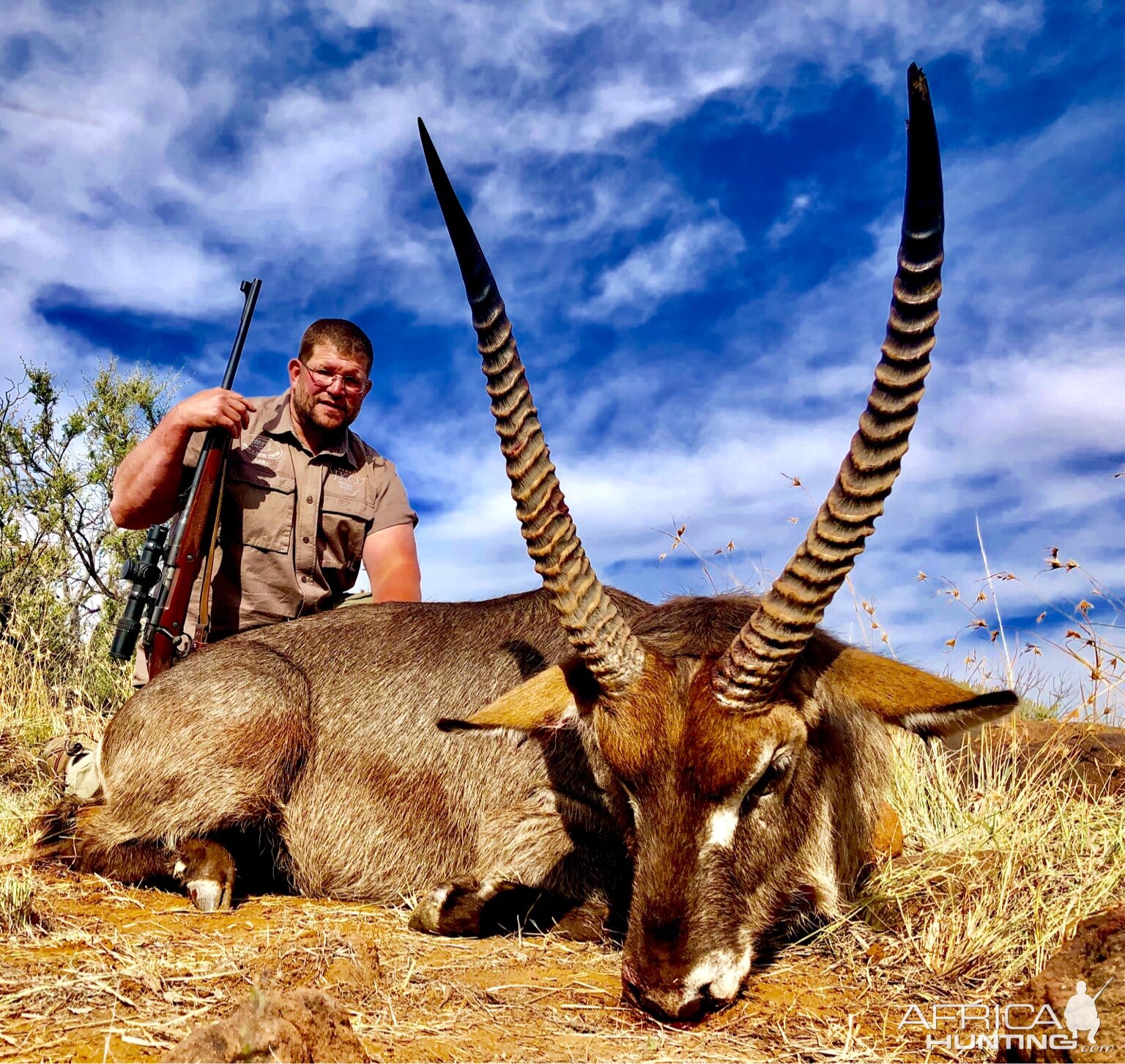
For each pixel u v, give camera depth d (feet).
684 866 4.02
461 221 4.22
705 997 3.93
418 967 4.48
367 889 5.84
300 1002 3.19
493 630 6.22
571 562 4.27
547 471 4.31
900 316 3.80
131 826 5.86
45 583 12.46
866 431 3.92
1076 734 8.23
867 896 5.31
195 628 6.91
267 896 5.84
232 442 7.06
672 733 4.10
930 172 3.57
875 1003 4.32
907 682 4.49
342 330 7.38
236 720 5.89
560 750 5.40
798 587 3.94
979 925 4.87
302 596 7.32
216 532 6.83
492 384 4.37
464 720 4.75
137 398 14.08
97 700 10.53
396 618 6.43
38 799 7.02
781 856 4.42
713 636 4.53
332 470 7.54
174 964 4.22
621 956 4.46
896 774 6.68
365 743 5.94
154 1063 3.26
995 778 7.05
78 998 3.77
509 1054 3.61
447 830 5.75
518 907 5.20
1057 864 5.58
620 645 4.24
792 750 4.24
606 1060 3.60
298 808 5.97
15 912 4.72
